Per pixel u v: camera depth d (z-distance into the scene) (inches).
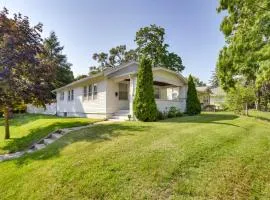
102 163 212.5
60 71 1624.0
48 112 1099.3
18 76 419.8
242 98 709.3
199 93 1408.7
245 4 359.9
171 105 581.3
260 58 345.1
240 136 307.7
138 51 1445.6
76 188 178.1
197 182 169.8
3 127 700.7
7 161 291.4
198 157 214.7
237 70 462.9
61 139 343.0
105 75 592.7
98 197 163.2
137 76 491.2
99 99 638.5
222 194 154.9
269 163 208.8
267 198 152.4
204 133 312.2
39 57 493.4
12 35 414.0
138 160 210.8
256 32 345.1
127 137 297.9
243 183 170.1
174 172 185.0
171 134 305.9
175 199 150.5
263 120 574.6
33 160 264.5
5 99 410.0
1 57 391.5
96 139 304.0
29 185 199.6
